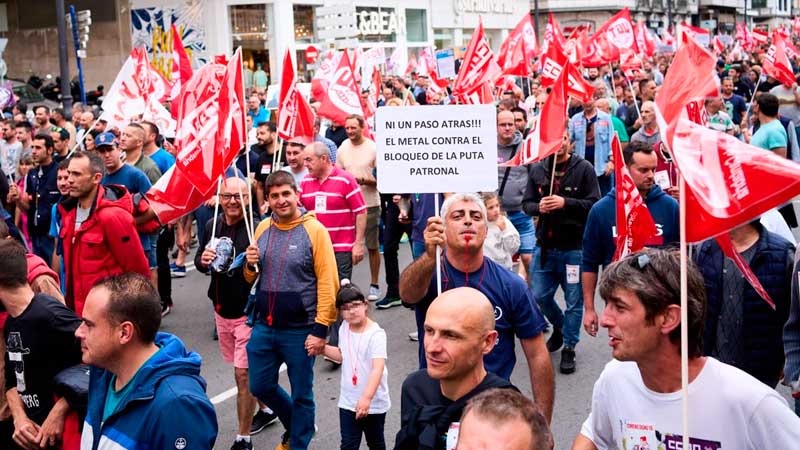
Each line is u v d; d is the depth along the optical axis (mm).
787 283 5047
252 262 6059
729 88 18594
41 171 10195
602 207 6676
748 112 16578
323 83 13031
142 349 3648
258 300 6066
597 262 6785
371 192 10438
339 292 5918
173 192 6914
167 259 10438
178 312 10625
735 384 3080
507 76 19625
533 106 19969
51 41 40688
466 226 4590
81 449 3844
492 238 7824
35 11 40625
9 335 4555
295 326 6012
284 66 9625
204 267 6676
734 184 3182
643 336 3137
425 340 3633
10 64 41156
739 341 5125
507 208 9289
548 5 59312
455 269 4684
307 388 6102
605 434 3455
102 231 6387
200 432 3529
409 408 3773
